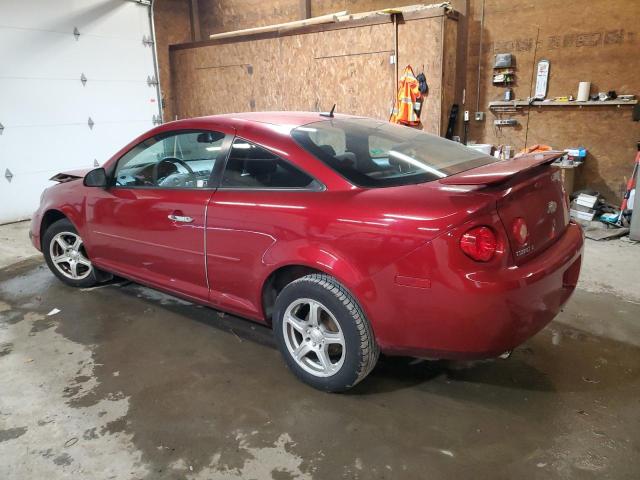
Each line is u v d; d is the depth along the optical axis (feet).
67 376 8.30
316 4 24.79
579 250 7.33
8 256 15.14
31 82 19.67
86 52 21.33
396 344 6.73
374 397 7.52
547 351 8.74
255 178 8.03
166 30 28.53
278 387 7.86
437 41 19.77
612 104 18.34
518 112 20.56
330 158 7.51
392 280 6.40
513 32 19.93
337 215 6.83
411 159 7.84
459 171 7.57
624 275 12.42
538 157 7.10
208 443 6.61
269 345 9.23
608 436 6.54
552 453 6.25
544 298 6.46
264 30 24.48
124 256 10.41
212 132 8.80
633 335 9.27
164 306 11.03
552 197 7.16
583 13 18.31
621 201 19.08
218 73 26.91
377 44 21.31
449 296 6.04
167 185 9.41
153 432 6.85
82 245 11.73
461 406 7.25
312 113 9.26
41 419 7.17
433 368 8.26
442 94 20.33
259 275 7.88
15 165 19.66
